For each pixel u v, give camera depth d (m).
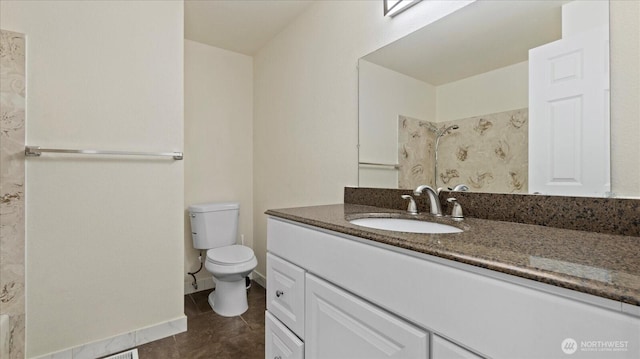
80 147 1.49
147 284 1.67
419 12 1.30
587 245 0.63
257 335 1.72
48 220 1.42
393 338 0.70
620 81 0.77
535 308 0.48
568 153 0.86
